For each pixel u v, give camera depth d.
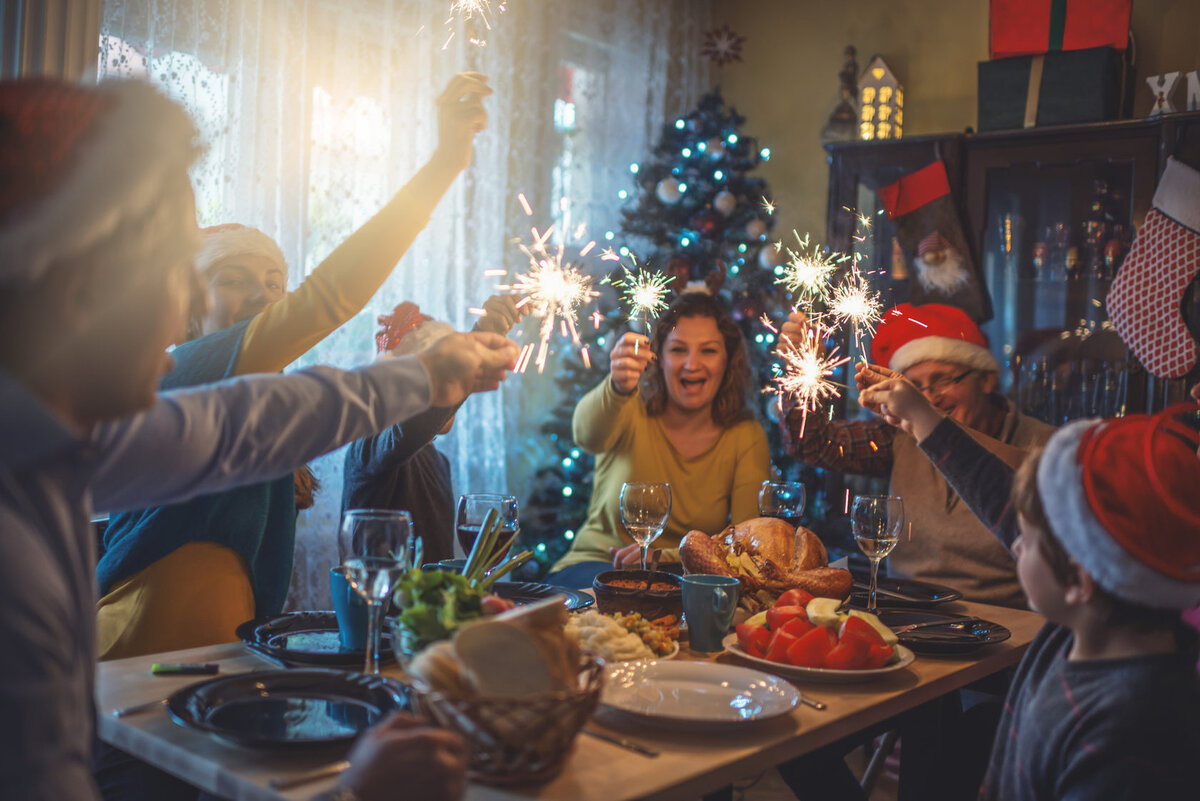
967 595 1.98
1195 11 3.46
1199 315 2.93
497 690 0.85
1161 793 0.83
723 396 2.44
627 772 0.90
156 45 2.83
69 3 2.49
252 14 3.04
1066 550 0.93
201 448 0.88
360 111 3.39
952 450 1.41
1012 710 1.06
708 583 1.35
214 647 1.28
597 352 3.93
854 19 4.36
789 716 1.08
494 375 1.19
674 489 2.38
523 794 0.84
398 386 1.05
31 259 0.61
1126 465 0.90
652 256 3.93
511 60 3.86
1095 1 3.31
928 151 3.51
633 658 1.22
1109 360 3.22
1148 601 0.87
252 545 1.47
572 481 3.83
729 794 1.31
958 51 4.07
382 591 1.08
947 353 2.24
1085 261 3.28
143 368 0.70
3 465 0.64
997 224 3.45
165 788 1.20
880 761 1.89
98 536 1.71
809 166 4.51
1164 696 0.86
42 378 0.66
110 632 1.40
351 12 3.35
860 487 3.84
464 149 1.40
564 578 2.17
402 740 0.73
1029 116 3.36
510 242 3.91
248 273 1.68
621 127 4.38
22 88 0.66
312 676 1.07
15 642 0.61
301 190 3.20
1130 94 3.50
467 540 1.50
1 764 0.60
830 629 1.30
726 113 4.33
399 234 1.39
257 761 0.90
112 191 0.64
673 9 4.63
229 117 3.00
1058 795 0.90
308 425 0.97
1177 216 2.95
